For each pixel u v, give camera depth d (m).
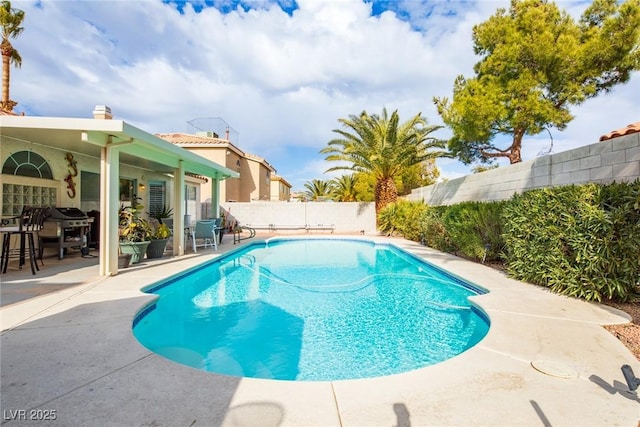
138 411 2.30
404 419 2.24
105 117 7.08
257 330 5.03
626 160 5.74
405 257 11.73
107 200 6.65
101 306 4.68
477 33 12.36
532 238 6.24
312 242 16.53
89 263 7.98
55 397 2.46
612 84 10.50
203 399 2.46
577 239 5.20
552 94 11.22
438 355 4.25
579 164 6.83
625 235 4.74
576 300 5.20
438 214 12.02
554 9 10.79
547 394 2.55
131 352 3.23
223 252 10.69
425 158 17.31
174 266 7.90
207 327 5.14
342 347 4.46
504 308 4.77
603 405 2.42
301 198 43.22
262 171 28.75
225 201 21.86
